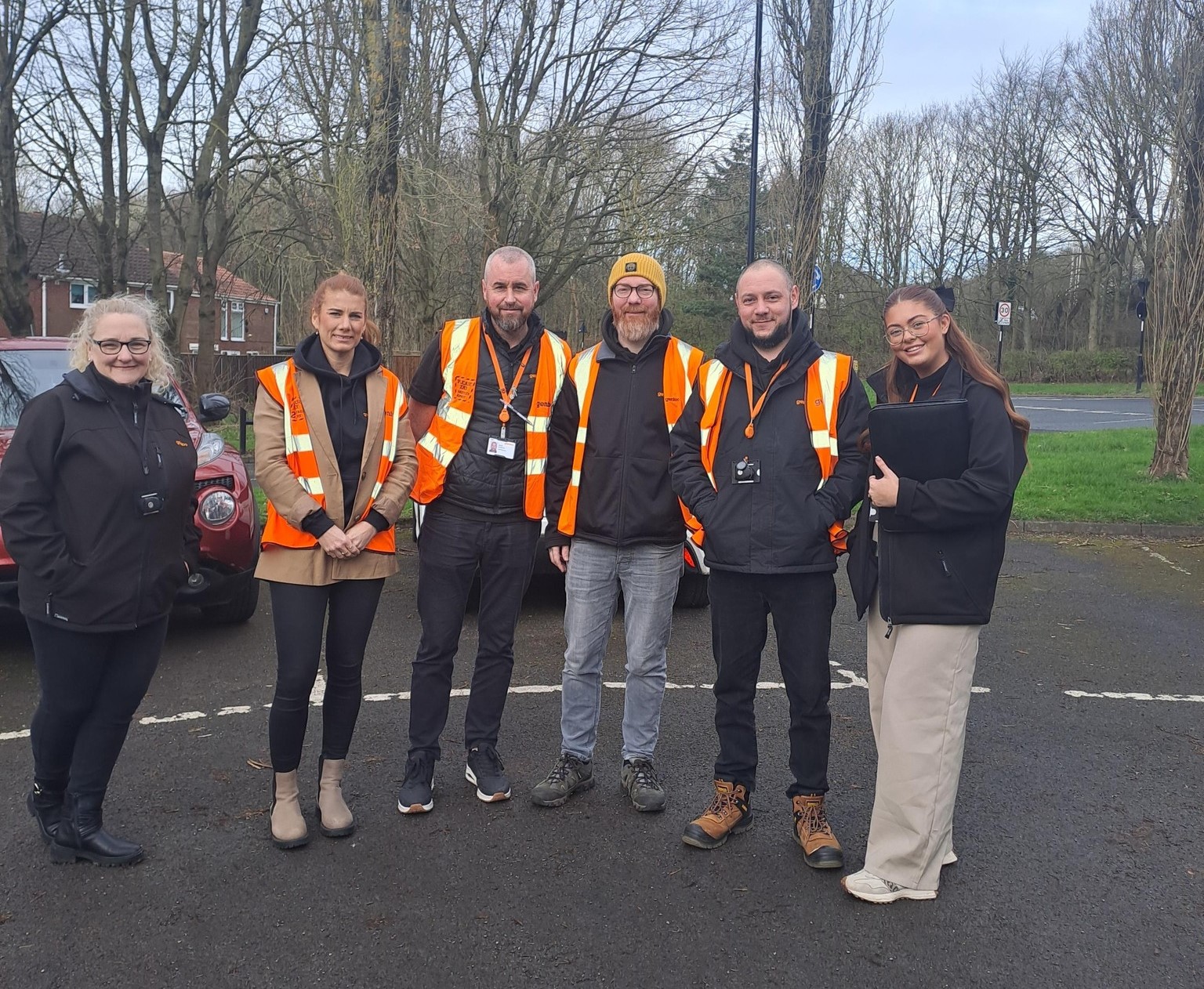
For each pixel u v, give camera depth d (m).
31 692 4.92
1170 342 12.34
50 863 3.26
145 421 3.17
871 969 2.74
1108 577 8.09
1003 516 3.04
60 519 3.03
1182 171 12.02
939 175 43.94
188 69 19.31
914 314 3.10
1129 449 15.55
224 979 2.65
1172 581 7.93
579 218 14.68
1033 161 41.53
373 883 3.16
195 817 3.60
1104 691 5.20
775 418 3.38
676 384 3.71
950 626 3.07
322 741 3.61
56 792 3.28
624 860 3.35
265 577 3.37
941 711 3.09
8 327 19.45
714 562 3.39
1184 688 5.27
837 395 3.38
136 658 3.20
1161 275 12.48
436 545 3.73
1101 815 3.72
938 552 3.05
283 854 3.34
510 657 3.88
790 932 2.92
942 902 3.10
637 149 14.04
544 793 3.74
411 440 3.64
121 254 21.08
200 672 5.25
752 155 11.50
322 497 3.36
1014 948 2.84
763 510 3.34
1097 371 40.34
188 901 3.04
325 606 3.47
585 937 2.88
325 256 11.82
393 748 4.31
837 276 38.00
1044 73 40.69
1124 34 32.31
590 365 3.76
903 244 44.28
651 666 3.79
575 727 3.86
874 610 3.35
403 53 9.71
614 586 3.83
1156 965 2.77
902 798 3.09
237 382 23.89
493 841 3.47
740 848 3.45
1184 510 10.54
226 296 29.94
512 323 3.68
